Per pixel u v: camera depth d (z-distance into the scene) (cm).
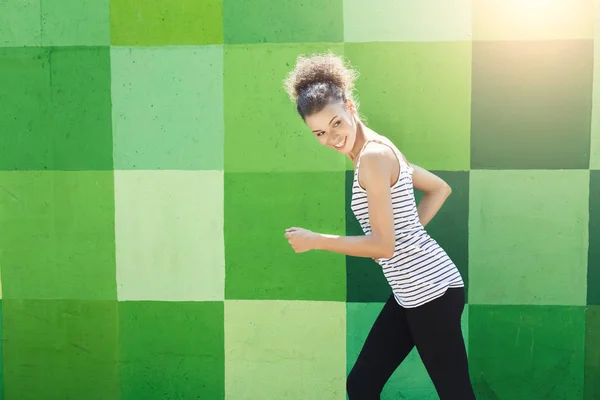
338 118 183
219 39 242
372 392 198
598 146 235
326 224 246
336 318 250
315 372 252
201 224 249
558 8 231
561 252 240
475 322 246
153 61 244
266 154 245
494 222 241
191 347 254
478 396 248
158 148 247
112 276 253
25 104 247
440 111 238
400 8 236
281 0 238
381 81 239
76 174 249
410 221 186
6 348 258
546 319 243
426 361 188
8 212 252
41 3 244
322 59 192
